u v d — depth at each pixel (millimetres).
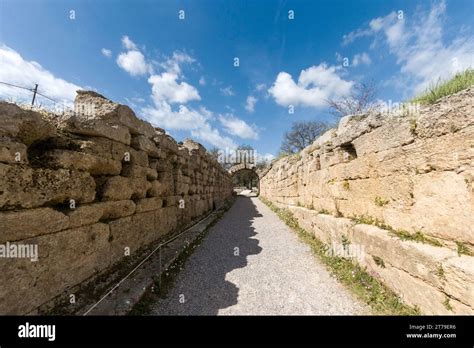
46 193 2582
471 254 2432
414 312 2906
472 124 2398
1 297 2094
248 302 3566
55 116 3254
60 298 2703
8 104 2289
